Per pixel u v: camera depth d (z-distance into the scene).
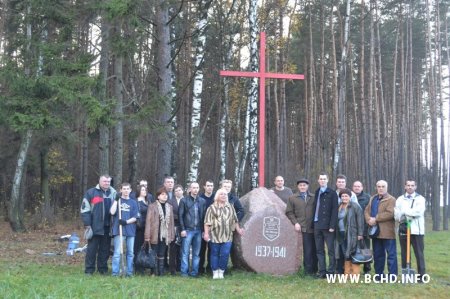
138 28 14.78
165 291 8.64
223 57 28.00
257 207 11.83
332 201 11.23
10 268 11.34
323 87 35.59
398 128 40.97
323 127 34.00
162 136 16.06
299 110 44.59
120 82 16.66
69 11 16.64
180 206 11.36
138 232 11.39
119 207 10.88
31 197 32.78
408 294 9.95
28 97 16.06
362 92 32.47
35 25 17.41
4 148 26.75
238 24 27.89
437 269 13.20
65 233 22.02
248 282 10.52
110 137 28.20
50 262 13.14
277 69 33.59
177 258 11.77
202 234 11.37
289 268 11.63
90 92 14.62
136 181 27.27
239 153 32.28
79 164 34.16
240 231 11.56
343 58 26.30
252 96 21.09
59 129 18.77
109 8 14.13
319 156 35.88
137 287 8.76
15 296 7.34
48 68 15.80
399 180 36.09
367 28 35.91
